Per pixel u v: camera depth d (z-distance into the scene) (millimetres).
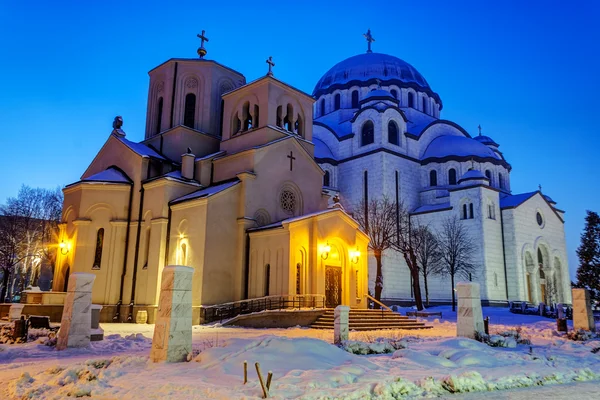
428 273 52906
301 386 10367
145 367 12852
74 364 12656
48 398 9875
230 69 42438
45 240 57406
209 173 35812
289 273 28562
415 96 69125
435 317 37312
